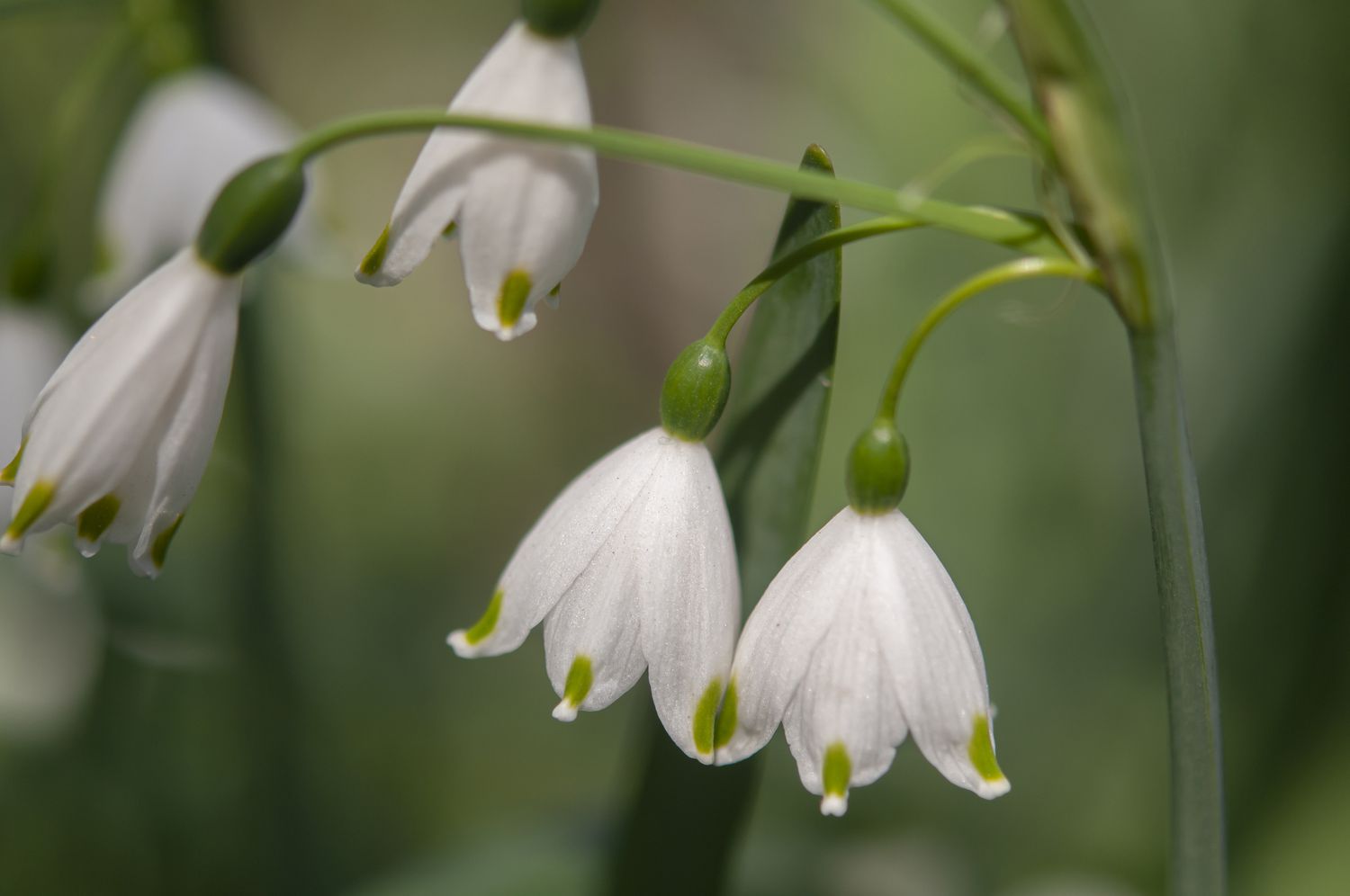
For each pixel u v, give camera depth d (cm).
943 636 21
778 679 21
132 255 28
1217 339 35
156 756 35
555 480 52
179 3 28
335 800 37
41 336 27
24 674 34
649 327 56
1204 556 22
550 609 21
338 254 29
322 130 21
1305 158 37
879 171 46
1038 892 34
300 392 43
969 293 21
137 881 35
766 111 53
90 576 32
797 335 23
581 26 21
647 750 24
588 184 21
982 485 40
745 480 23
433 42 56
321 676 38
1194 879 22
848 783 21
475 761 40
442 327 53
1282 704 33
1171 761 22
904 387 42
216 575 33
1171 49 39
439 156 21
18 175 42
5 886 34
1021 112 21
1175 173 39
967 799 36
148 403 21
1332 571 32
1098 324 40
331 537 46
